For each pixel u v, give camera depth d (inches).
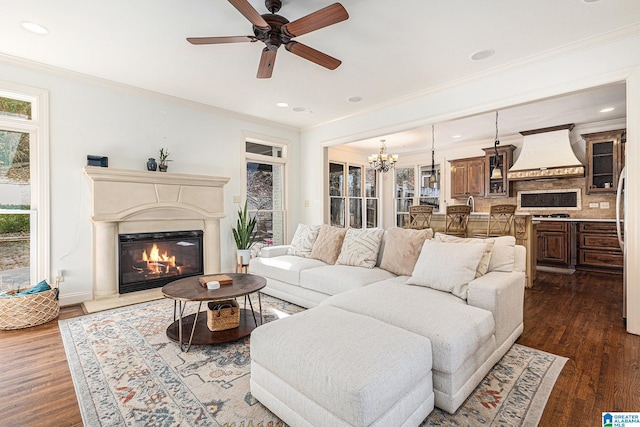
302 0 89.3
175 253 162.6
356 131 195.9
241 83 148.9
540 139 233.6
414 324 70.6
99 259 139.6
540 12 94.8
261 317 108.7
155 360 87.2
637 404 67.4
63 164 134.8
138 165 156.3
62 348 94.9
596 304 138.9
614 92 159.3
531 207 253.6
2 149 125.0
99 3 89.6
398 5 91.0
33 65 126.3
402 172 349.1
